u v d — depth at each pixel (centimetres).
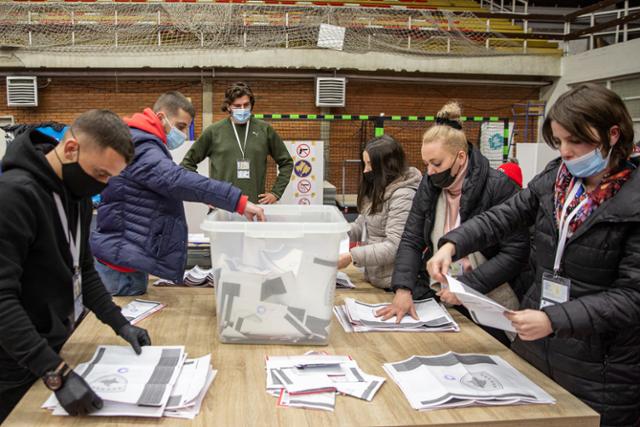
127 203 173
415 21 730
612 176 119
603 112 111
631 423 127
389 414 107
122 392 107
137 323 156
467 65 751
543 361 137
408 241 179
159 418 104
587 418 109
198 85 739
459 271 179
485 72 755
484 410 110
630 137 115
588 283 124
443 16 734
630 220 113
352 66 729
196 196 165
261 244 135
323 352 138
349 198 680
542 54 765
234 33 701
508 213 149
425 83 776
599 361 126
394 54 734
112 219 174
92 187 121
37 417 103
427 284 192
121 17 677
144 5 671
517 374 126
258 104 755
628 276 114
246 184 349
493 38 753
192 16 685
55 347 127
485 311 121
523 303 142
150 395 107
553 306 116
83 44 684
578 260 124
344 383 119
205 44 698
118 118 117
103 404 105
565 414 109
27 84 694
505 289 172
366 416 106
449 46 743
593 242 120
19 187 110
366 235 205
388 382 122
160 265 176
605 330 114
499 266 164
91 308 138
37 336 106
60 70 708
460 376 124
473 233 148
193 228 387
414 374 124
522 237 163
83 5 662
